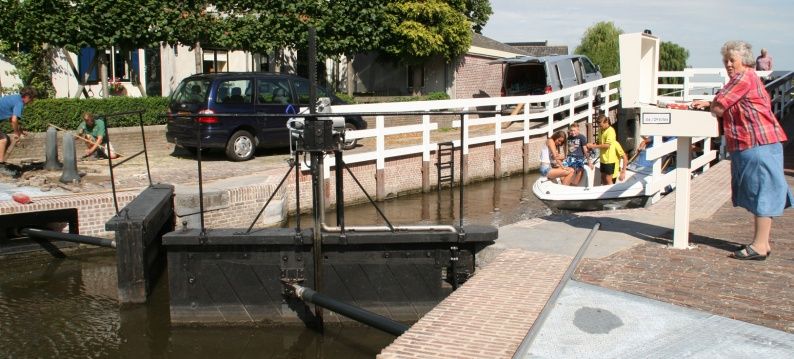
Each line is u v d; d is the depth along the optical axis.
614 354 4.24
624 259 6.19
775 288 5.35
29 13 14.99
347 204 13.62
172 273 7.13
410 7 22.53
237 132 14.16
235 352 6.48
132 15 15.77
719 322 4.70
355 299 7.11
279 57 21.83
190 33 16.67
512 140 18.17
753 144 5.86
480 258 6.85
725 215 8.19
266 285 7.12
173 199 10.12
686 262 6.06
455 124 20.88
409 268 7.06
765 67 20.50
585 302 5.10
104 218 10.00
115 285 8.43
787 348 4.29
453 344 4.39
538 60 21.45
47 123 14.72
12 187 10.61
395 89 26.70
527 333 4.53
